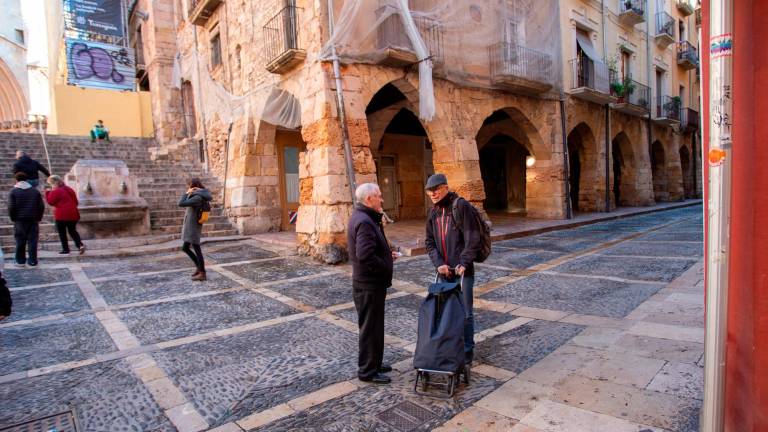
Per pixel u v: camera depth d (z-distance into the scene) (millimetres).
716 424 1685
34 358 3750
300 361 3623
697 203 22031
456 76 10812
